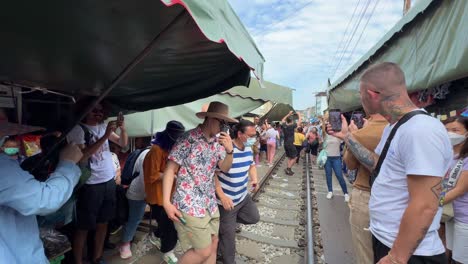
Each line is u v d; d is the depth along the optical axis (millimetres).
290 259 3789
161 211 3211
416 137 1404
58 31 1354
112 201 3213
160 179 3070
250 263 3656
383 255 1644
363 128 2633
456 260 2512
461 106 3279
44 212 1439
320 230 4734
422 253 1508
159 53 1803
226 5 1467
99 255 3246
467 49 2020
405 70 3369
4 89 2523
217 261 3516
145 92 2990
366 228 2412
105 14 1205
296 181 8703
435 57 2596
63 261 3209
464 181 2334
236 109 6328
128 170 3480
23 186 1334
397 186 1553
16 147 2357
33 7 1120
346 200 6441
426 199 1345
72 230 3328
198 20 1035
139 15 1230
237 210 3135
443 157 1373
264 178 8273
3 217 1345
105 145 3184
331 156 6566
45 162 2299
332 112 2625
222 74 2527
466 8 2127
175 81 2672
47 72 2021
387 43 4129
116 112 3633
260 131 12867
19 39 1432
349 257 3826
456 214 2486
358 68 5977
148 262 3469
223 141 2621
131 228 3484
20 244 1403
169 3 891
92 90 2662
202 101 5719
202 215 2359
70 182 1601
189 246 2479
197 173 2393
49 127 3148
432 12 2725
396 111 1600
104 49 1621
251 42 1825
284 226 4918
